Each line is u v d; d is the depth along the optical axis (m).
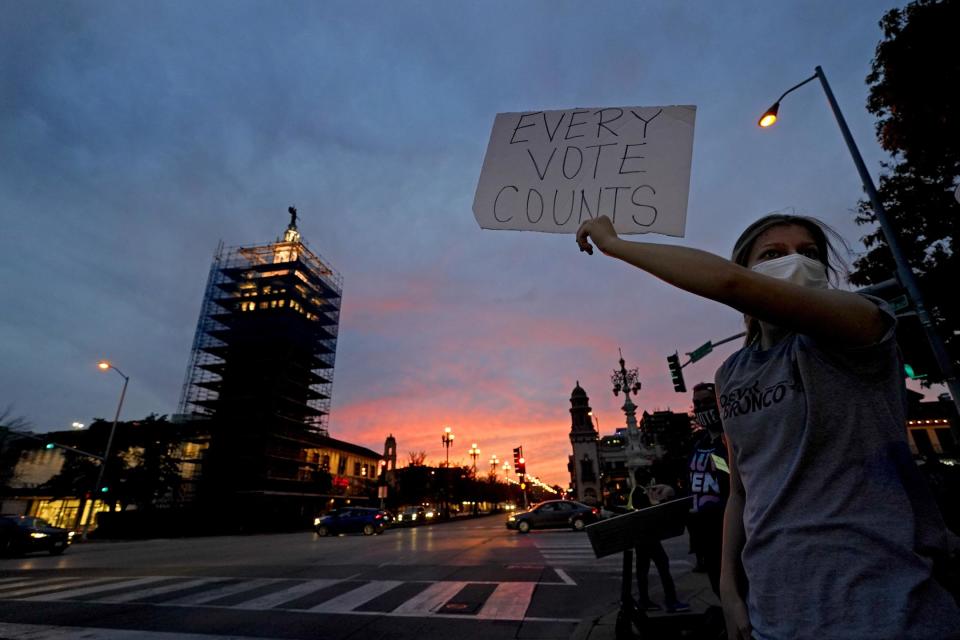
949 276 12.02
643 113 1.89
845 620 0.82
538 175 1.93
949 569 0.87
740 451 1.16
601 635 4.44
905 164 12.64
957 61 9.06
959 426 13.44
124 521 31.34
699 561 7.57
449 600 6.59
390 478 52.62
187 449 47.38
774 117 11.49
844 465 0.93
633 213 1.72
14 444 38.34
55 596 7.55
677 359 15.26
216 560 12.99
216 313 57.34
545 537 16.98
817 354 1.00
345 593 7.31
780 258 1.26
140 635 5.19
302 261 59.69
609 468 60.53
